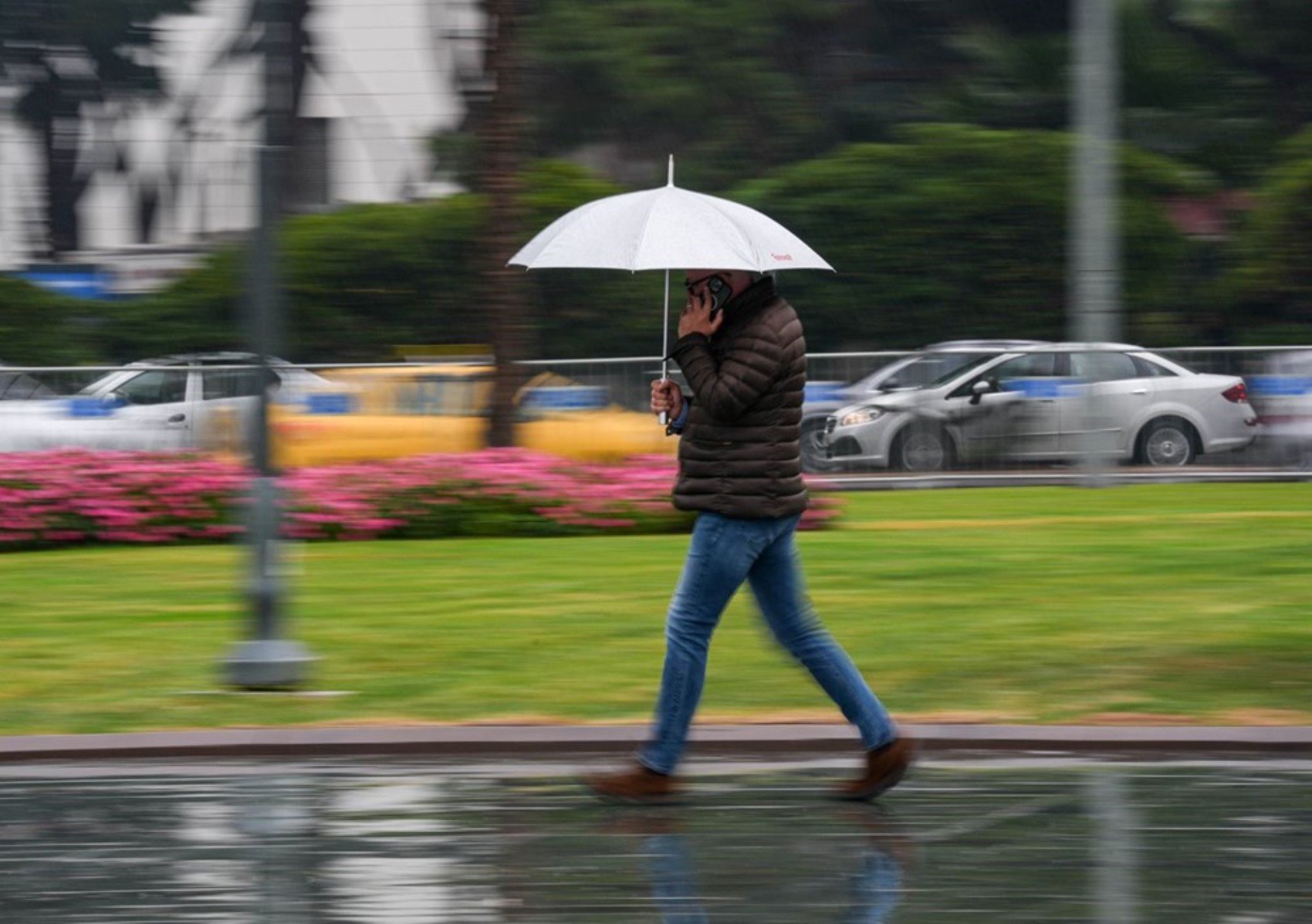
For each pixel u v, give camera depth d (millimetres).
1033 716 27047
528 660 31172
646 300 103812
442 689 29062
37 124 114000
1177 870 19734
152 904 18719
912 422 65438
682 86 111250
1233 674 29453
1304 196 104375
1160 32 115688
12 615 36250
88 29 113562
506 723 26969
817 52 115500
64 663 31234
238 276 104875
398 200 112125
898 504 59125
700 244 21438
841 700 22797
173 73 114875
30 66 113750
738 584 22359
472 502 50875
